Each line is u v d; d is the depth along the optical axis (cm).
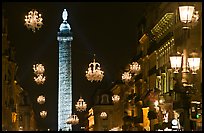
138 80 9538
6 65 7969
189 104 2914
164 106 6306
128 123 9350
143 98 8394
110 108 13988
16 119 9962
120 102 12325
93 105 14375
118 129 9525
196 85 3900
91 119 15525
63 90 18000
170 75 6825
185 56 5647
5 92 7775
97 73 4156
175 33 6744
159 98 6794
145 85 9062
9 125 8394
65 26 18438
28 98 14100
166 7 7375
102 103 14038
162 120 6322
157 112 6775
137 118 8625
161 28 7856
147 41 9150
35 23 3262
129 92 10881
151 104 7412
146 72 9044
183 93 2931
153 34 8400
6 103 7919
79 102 6531
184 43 5788
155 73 8138
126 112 10525
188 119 3031
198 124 3575
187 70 3344
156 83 7925
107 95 14162
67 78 18162
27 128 13738
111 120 13962
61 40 18350
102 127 13962
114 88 13100
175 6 6831
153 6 8569
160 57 7900
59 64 18138
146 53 9106
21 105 13775
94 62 4184
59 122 17812
